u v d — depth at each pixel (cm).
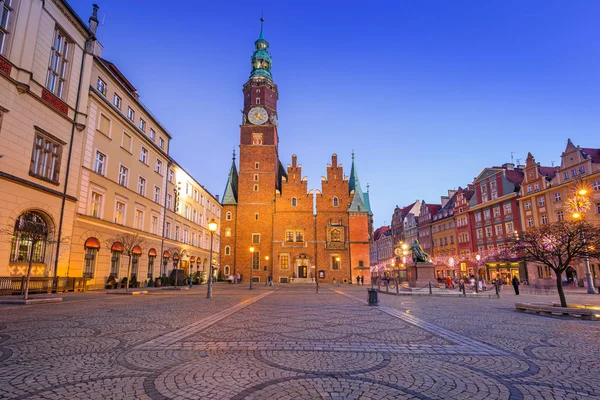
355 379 527
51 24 2244
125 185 3128
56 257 2238
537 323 1135
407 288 3180
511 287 4316
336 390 477
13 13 1981
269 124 6644
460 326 1055
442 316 1301
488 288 3597
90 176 2609
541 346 774
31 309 1388
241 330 932
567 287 4031
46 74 2203
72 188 2425
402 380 525
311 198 6406
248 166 6519
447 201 8125
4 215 1900
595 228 1394
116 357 638
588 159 4375
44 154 2195
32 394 450
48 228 2034
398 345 768
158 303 1705
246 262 6225
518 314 1384
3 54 1919
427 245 8181
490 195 6069
